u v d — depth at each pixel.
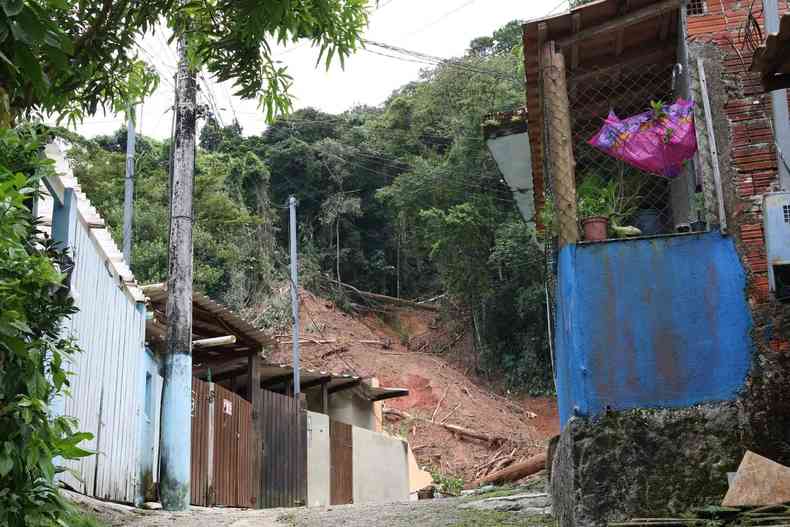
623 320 6.57
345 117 55.12
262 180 43.31
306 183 49.72
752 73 7.04
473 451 32.81
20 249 4.72
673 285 6.61
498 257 37.72
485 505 8.70
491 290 40.03
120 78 7.52
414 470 27.12
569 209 6.99
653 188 8.63
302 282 44.66
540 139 9.33
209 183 35.81
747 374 6.39
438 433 33.56
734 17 7.23
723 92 7.05
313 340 38.69
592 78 8.16
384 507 9.75
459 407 35.75
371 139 51.44
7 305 4.59
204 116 12.95
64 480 8.62
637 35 7.77
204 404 14.24
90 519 5.13
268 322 39.38
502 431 34.56
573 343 6.59
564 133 7.20
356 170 50.88
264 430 17.30
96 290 9.71
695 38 7.22
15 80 5.11
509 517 7.79
